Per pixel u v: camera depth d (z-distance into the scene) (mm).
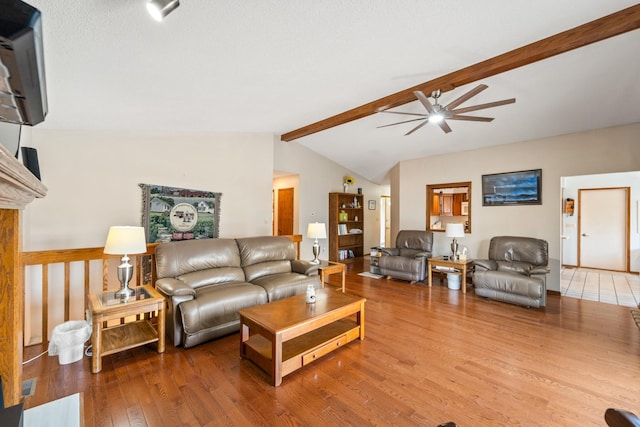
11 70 393
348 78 2977
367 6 1858
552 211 4543
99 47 1852
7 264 1218
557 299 4203
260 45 2141
